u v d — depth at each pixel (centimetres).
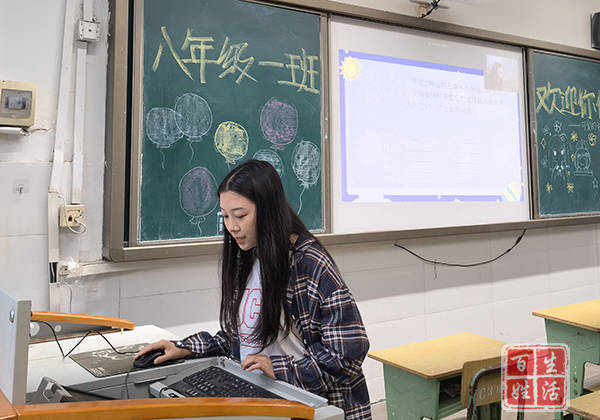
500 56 333
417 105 296
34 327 167
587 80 379
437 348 211
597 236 388
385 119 284
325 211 259
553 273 359
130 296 214
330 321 115
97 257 207
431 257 303
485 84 325
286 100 250
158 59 216
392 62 288
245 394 101
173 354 125
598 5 394
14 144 191
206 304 233
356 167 273
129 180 210
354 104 273
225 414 78
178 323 225
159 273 221
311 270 117
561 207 356
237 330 130
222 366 123
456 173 309
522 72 344
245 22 240
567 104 365
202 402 76
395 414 201
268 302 117
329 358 112
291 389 102
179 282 226
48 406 67
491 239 329
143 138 212
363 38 278
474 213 316
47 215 196
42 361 132
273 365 111
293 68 253
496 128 328
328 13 265
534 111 343
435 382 183
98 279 207
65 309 199
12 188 190
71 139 201
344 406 120
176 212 220
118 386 112
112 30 208
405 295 292
